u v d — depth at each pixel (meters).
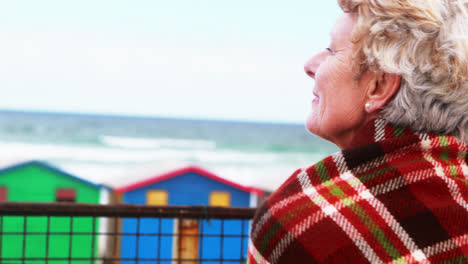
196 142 39.53
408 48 0.87
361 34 0.91
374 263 0.82
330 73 0.97
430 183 0.85
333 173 0.91
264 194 3.92
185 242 2.03
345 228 0.84
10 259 1.73
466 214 0.84
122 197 3.87
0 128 40.94
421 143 0.88
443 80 0.87
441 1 0.88
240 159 31.64
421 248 0.82
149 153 32.22
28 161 3.92
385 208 0.84
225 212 1.81
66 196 3.95
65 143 35.00
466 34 0.86
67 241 2.99
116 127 44.78
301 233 0.86
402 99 0.88
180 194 3.93
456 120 0.89
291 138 43.44
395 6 0.87
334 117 0.98
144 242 2.97
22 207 1.68
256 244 0.92
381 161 0.89
